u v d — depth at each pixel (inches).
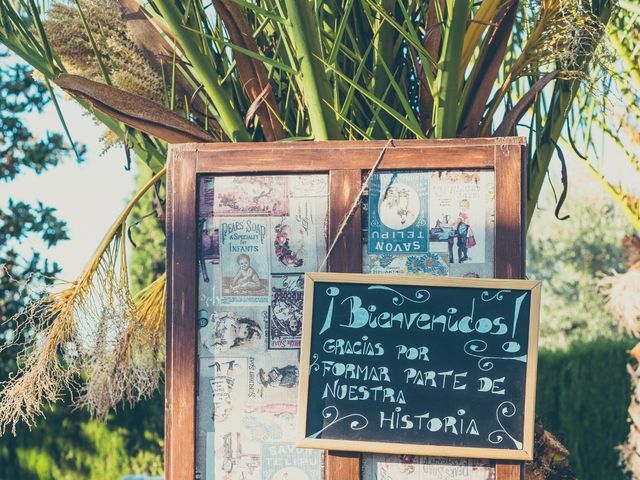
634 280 281.1
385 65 114.3
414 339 109.2
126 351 122.5
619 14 181.2
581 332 674.8
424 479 108.8
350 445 108.0
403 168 110.7
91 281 120.3
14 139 344.2
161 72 130.7
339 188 111.3
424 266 110.1
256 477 110.3
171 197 113.8
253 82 122.6
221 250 113.2
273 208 113.1
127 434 365.7
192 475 110.1
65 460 362.3
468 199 110.0
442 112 115.6
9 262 338.6
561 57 115.2
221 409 111.4
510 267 108.2
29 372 116.2
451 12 114.0
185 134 120.3
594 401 379.2
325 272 110.0
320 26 119.0
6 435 359.3
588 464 378.3
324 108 115.0
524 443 106.6
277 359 111.7
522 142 109.0
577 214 692.7
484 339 108.4
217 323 112.6
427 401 108.3
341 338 109.9
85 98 118.1
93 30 129.3
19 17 127.8
